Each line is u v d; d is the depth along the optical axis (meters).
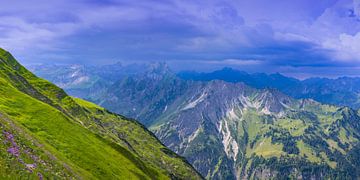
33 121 121.44
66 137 122.94
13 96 135.38
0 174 58.16
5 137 72.75
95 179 102.06
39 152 80.69
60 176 77.06
